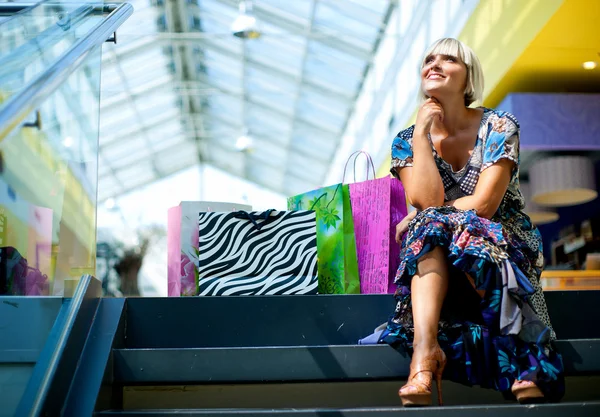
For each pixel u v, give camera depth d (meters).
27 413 1.63
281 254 2.55
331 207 2.68
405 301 2.08
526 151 6.32
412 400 1.79
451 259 1.97
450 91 2.23
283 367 1.99
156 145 15.33
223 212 2.59
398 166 2.32
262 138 14.60
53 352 1.81
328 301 2.32
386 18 9.26
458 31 7.58
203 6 10.02
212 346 2.28
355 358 2.00
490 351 1.92
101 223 14.14
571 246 6.67
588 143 6.18
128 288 8.73
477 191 2.12
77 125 2.37
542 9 5.36
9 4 2.55
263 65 11.47
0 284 1.80
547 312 2.25
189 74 12.39
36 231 2.02
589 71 6.09
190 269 2.79
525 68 6.09
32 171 1.95
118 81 12.27
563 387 1.88
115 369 1.99
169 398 2.22
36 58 2.04
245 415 1.73
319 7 9.34
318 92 11.85
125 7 2.97
